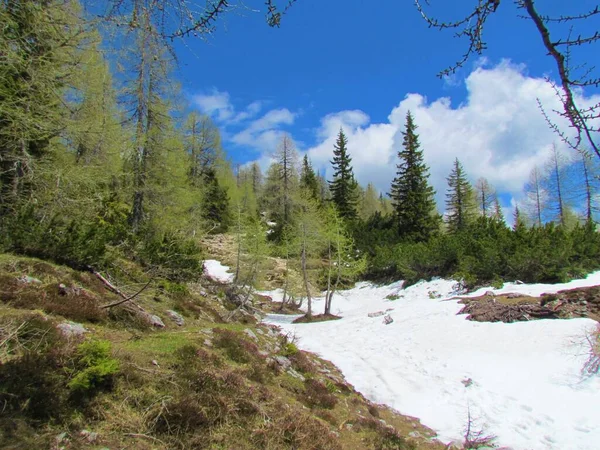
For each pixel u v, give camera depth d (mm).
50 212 10062
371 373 11070
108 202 17219
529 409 7895
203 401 4586
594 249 20344
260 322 16953
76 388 3836
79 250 8523
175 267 13945
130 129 16906
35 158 9930
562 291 14555
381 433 6566
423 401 9078
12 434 3104
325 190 78500
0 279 6141
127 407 4082
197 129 38719
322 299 31000
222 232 43312
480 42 1789
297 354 9953
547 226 25797
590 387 8273
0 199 9109
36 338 4504
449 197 48812
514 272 20422
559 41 1554
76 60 9773
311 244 26906
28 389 3490
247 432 4500
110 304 6934
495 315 14016
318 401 7250
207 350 6844
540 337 11469
